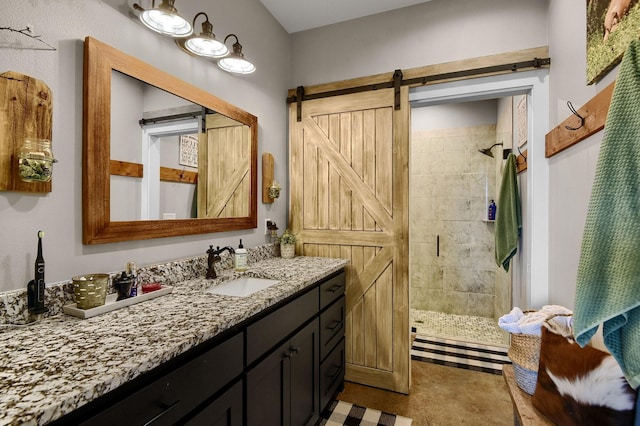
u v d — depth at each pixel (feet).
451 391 7.04
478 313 11.89
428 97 7.02
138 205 4.33
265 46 7.32
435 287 12.46
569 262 4.84
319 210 7.91
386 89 7.27
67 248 3.53
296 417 4.84
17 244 3.12
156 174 4.62
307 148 8.04
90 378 2.07
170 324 3.09
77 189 3.64
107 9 3.98
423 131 12.55
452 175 12.19
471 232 11.97
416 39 7.07
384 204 7.27
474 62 6.52
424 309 12.63
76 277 3.47
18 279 3.12
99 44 3.78
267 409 4.07
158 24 4.26
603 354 3.08
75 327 3.00
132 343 2.64
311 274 5.55
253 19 6.86
